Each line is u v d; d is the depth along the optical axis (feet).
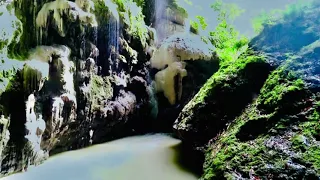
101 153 20.66
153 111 31.04
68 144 20.52
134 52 27.71
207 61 32.42
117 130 25.96
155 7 34.63
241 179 12.14
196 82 31.94
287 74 16.80
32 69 15.78
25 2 16.79
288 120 14.28
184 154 20.53
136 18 29.27
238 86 19.02
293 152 12.41
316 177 10.96
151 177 16.28
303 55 17.87
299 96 15.03
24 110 15.48
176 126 20.52
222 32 35.99
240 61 20.51
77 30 19.57
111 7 23.49
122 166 17.98
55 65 17.52
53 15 17.92
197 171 17.21
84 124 20.95
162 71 31.55
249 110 17.16
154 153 20.88
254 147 13.70
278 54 19.39
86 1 20.30
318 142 12.53
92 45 21.18
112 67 24.47
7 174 15.05
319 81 15.38
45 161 18.07
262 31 22.24
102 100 22.47
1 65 14.85
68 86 18.28
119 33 25.66
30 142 15.99
